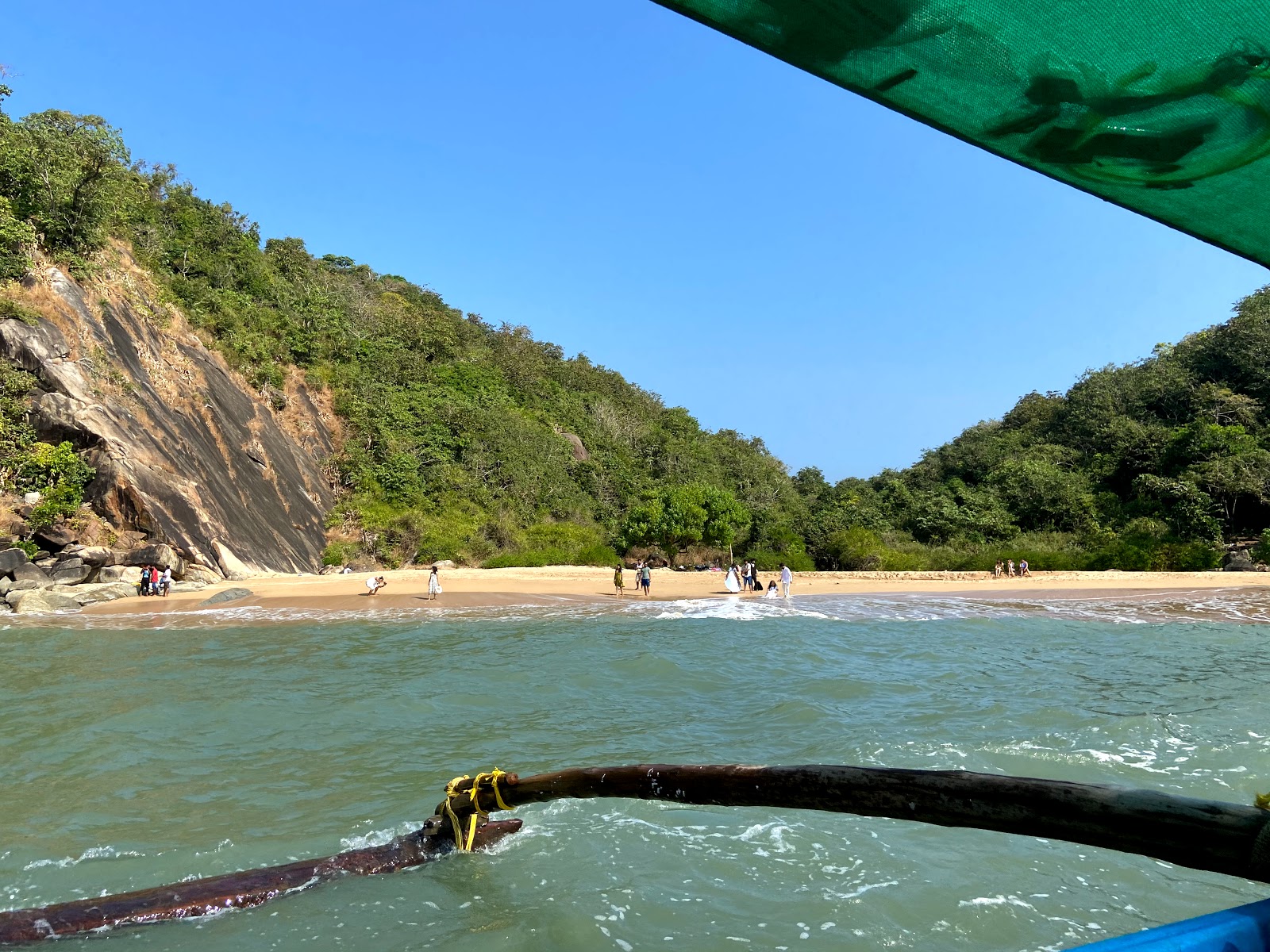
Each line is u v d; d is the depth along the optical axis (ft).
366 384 191.31
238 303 175.52
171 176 199.00
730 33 5.57
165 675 53.52
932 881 21.36
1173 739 33.94
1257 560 132.16
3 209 125.18
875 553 156.04
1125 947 6.04
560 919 19.07
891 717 39.40
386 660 59.52
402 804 28.12
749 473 252.01
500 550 166.09
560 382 290.35
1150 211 6.90
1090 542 152.76
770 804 12.89
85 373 123.75
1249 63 5.46
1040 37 5.40
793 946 18.07
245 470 146.82
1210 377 194.49
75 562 106.01
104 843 25.22
